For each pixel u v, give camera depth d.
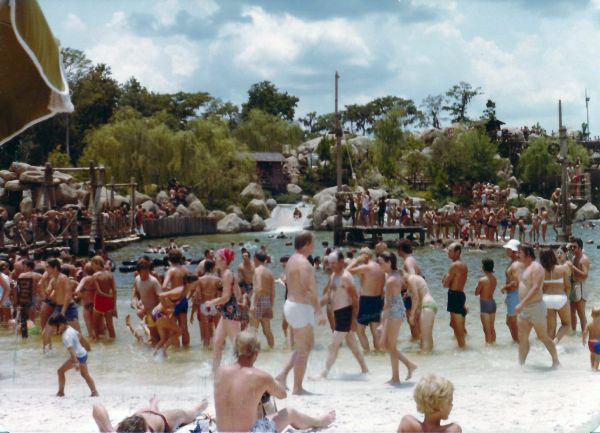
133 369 10.88
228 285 10.25
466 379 9.44
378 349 11.92
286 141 86.75
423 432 5.33
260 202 61.75
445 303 18.14
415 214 48.81
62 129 69.00
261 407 6.15
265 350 12.32
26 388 9.49
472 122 80.75
